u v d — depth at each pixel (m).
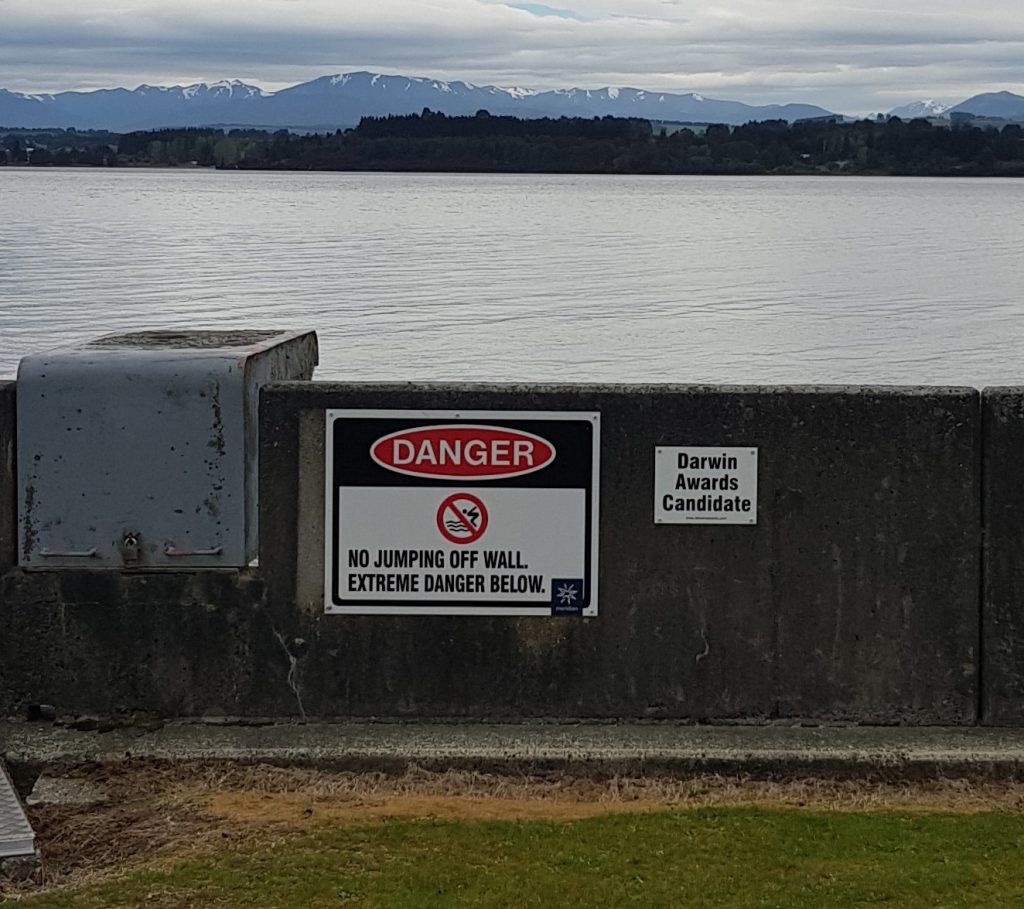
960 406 5.59
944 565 5.63
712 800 5.26
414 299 37.12
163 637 5.70
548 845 4.80
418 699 5.70
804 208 120.31
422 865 4.65
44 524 5.65
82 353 5.68
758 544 5.63
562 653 5.68
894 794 5.30
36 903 4.41
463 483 5.64
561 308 35.06
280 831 4.94
